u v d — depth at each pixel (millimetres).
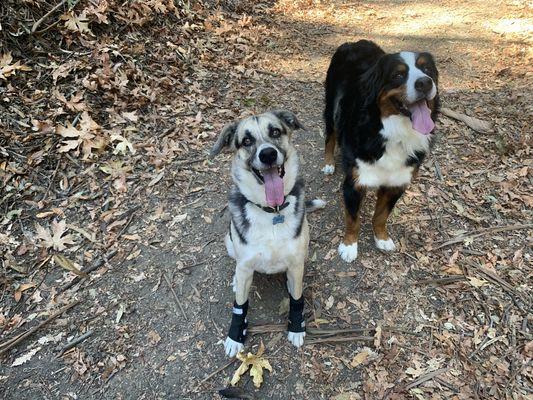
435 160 1677
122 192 1468
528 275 1241
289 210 1023
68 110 1641
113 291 1205
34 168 1464
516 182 1559
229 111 1891
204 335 1119
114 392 1001
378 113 1161
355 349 1083
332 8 3225
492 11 3088
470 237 1363
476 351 1065
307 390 1004
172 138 1699
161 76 1952
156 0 2242
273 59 2391
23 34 1749
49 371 1034
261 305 1196
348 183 1259
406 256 1323
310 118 1938
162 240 1348
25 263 1251
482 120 1882
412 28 2914
